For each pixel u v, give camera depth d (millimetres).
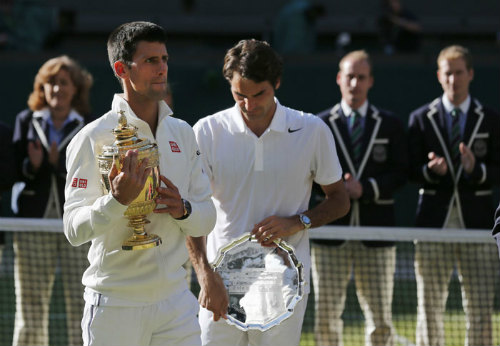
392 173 22188
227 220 15781
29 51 36688
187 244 15211
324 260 21734
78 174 12812
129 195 12039
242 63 14453
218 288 15016
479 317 21875
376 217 22000
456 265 22734
